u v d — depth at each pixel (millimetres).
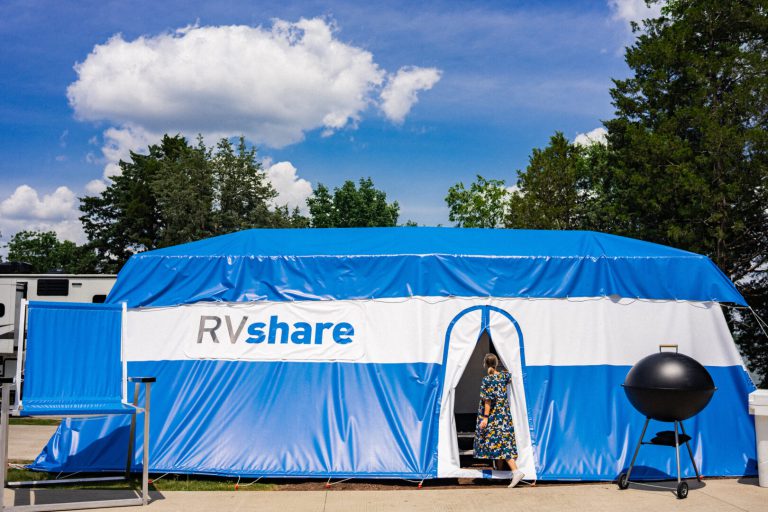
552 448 8625
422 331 9133
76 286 14812
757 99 23984
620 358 9227
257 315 9430
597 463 8547
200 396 8992
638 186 25641
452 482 8484
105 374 7570
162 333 9406
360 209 51656
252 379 9086
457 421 11312
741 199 23578
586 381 9070
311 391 8969
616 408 8930
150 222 55281
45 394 7113
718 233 22969
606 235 10672
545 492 7883
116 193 60000
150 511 6914
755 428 8305
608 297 9414
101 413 6984
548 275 9422
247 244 10180
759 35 26469
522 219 35094
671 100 27453
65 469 8445
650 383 7605
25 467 8656
